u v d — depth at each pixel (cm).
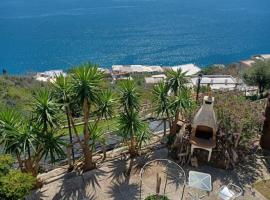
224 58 7038
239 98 1346
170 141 1298
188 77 1323
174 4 13512
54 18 10281
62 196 1044
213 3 13950
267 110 1252
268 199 1055
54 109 1025
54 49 7219
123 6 12800
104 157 1228
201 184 983
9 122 998
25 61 6462
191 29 9369
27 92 2772
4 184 810
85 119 1088
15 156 1033
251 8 12975
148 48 7506
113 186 1091
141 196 1049
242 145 1254
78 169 1167
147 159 1226
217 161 1200
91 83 1049
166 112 1253
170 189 1078
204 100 1141
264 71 2766
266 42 8250
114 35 8519
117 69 5138
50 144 1028
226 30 9388
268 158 1254
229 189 1033
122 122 1164
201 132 1202
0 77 3388
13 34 8238
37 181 1069
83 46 7519
